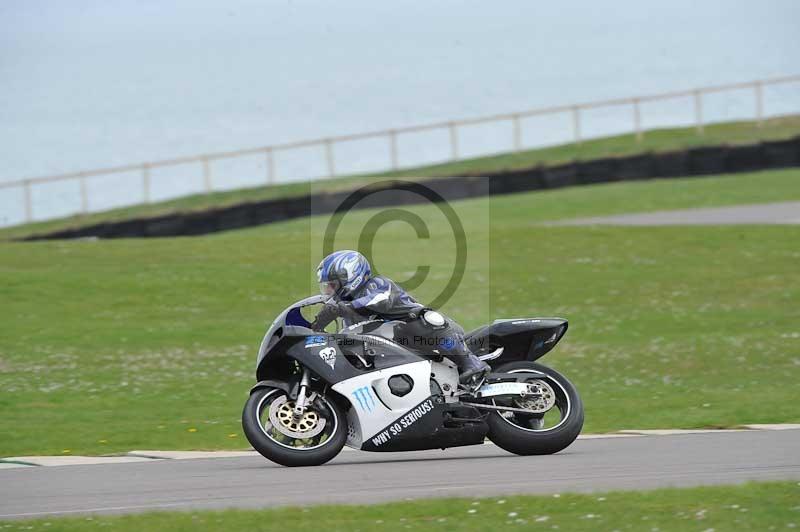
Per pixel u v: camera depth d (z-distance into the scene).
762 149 157.12
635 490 29.19
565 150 168.50
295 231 134.62
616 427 44.66
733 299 82.44
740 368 59.97
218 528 25.12
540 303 80.94
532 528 25.11
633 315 77.38
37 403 51.78
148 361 63.97
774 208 125.12
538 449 36.25
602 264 94.62
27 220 161.50
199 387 56.53
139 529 25.08
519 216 129.62
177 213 144.12
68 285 86.88
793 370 58.94
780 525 25.11
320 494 29.89
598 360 63.41
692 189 144.62
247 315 79.38
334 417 34.53
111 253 102.19
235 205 145.50
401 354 34.97
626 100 177.38
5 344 68.38
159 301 82.81
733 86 180.12
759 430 41.81
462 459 36.44
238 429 45.03
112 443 41.97
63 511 28.23
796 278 88.69
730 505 26.92
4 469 35.12
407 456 37.84
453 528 25.17
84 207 161.50
